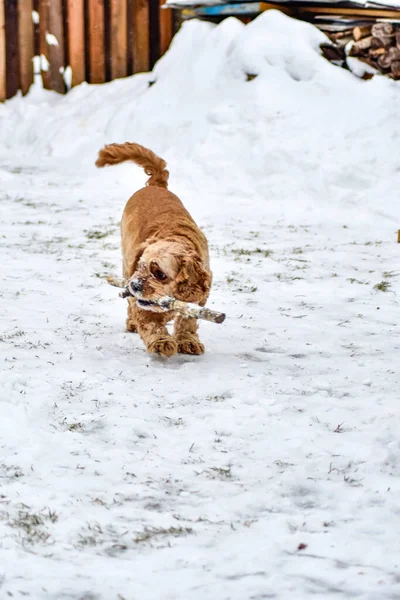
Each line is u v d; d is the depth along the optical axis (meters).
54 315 10.51
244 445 6.73
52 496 5.75
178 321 9.34
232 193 20.53
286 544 5.15
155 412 7.41
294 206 19.33
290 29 24.61
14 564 4.81
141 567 4.84
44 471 6.16
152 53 29.09
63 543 5.12
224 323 10.43
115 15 28.67
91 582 4.65
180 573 4.78
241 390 8.00
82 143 25.66
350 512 5.64
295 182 20.38
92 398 7.69
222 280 12.59
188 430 7.02
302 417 7.32
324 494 5.93
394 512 5.62
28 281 12.18
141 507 5.68
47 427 6.97
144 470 6.24
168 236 8.88
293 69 24.02
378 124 21.64
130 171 22.78
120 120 24.92
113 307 11.09
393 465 6.38
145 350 9.39
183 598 4.51
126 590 4.57
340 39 24.64
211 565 4.88
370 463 6.40
